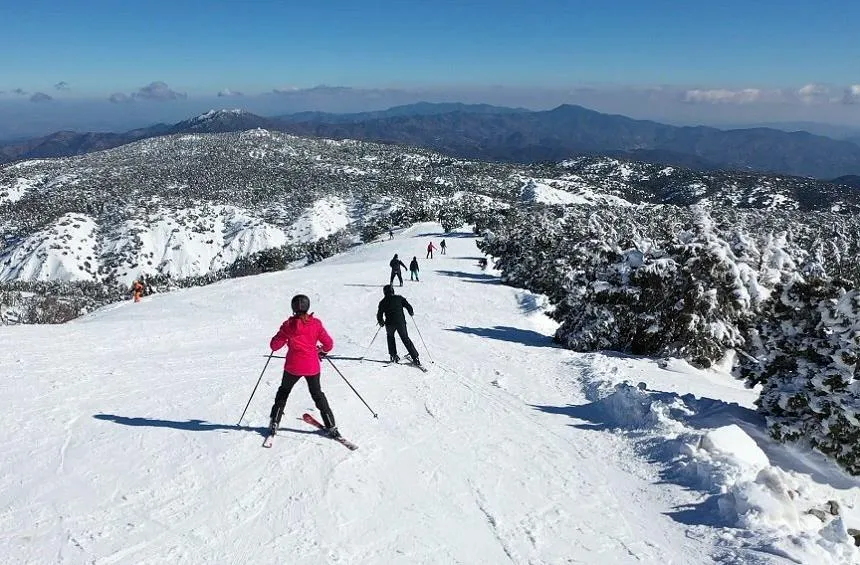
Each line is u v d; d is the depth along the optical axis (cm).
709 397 948
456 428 717
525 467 610
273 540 434
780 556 427
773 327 778
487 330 1672
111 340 1218
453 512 500
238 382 859
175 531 438
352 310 2055
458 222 9406
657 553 450
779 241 1477
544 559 436
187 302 2341
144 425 650
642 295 1390
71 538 420
